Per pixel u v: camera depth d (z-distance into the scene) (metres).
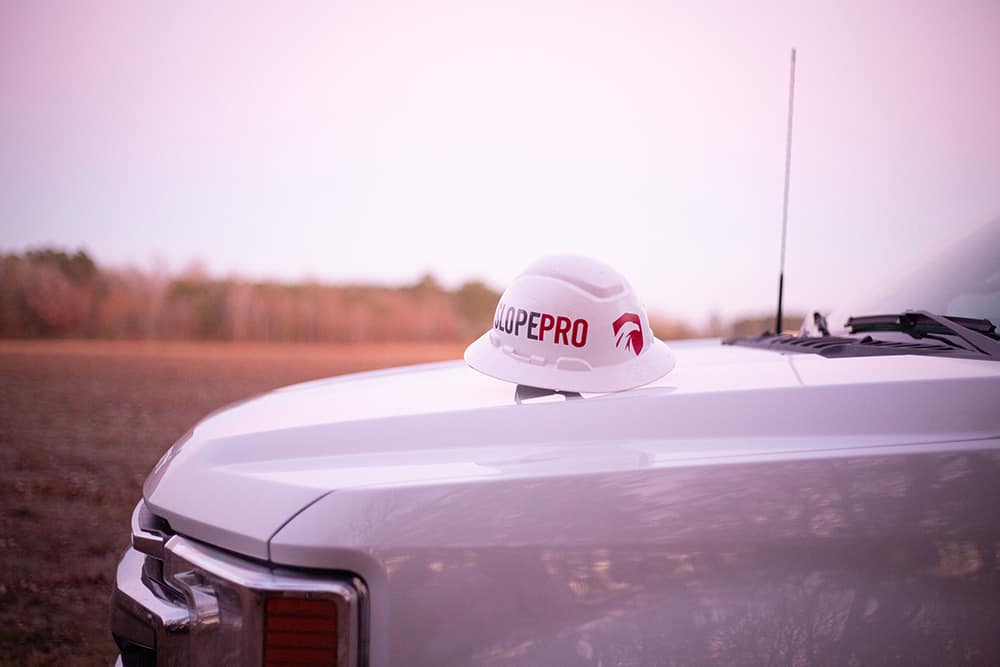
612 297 1.59
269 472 1.33
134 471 7.61
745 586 1.17
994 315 1.88
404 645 1.16
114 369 23.73
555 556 1.17
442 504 1.19
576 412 1.36
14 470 7.62
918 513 1.19
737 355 1.89
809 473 1.21
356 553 1.17
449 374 1.93
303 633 1.16
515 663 1.16
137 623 1.39
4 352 34.53
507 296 1.69
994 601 1.18
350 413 1.50
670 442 1.29
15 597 4.22
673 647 1.16
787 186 2.63
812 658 1.16
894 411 1.29
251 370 24.19
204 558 1.27
